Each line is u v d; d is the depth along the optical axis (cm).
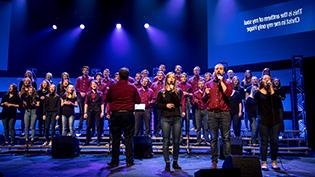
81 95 909
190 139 834
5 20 1159
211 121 539
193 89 881
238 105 778
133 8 1298
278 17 992
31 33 1246
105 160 656
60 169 547
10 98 808
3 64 1137
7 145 796
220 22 1107
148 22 1284
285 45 973
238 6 1077
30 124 851
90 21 1286
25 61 1235
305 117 831
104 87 916
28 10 1248
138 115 801
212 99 538
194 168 557
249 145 797
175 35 1255
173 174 499
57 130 943
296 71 960
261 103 572
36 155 740
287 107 980
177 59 1248
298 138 816
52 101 800
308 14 938
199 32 1224
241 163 384
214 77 549
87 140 798
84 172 517
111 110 566
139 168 554
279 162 656
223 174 355
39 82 1132
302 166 604
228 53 1080
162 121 541
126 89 564
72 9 1277
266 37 1010
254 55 1028
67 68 1259
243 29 1059
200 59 1215
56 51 1260
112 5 1298
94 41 1284
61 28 1266
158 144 812
